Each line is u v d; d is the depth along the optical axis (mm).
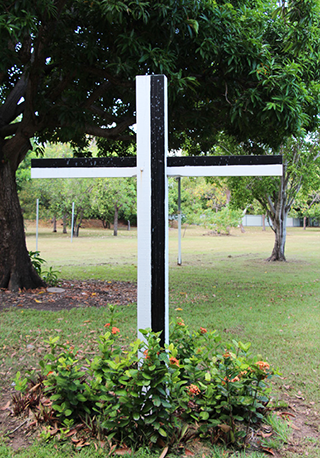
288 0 4426
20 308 5680
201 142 8438
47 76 6941
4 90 7695
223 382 2322
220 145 10258
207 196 29641
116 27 5113
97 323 4996
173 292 7410
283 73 5285
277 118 5414
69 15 5469
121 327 4812
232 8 5387
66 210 27906
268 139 7191
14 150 6535
